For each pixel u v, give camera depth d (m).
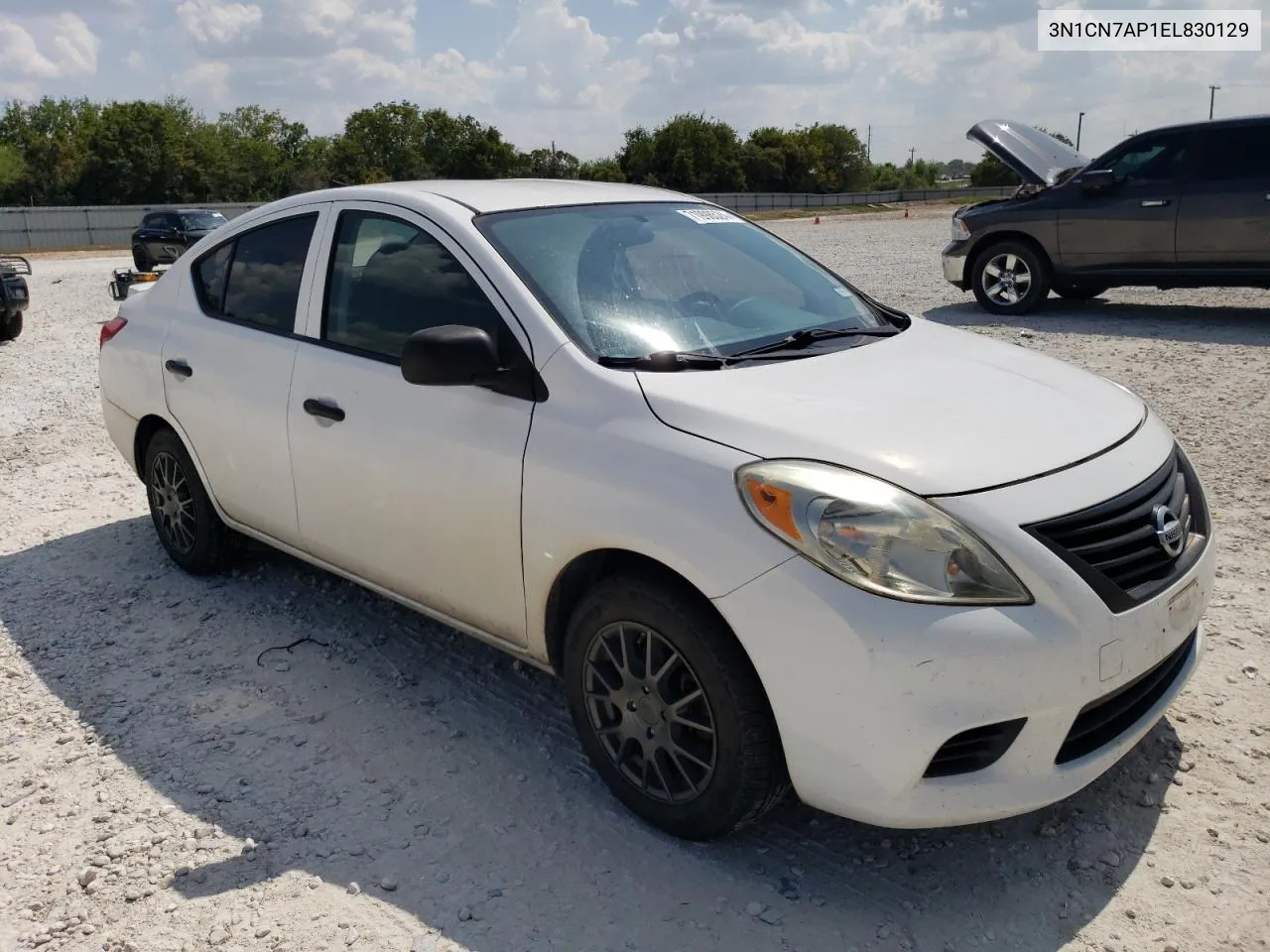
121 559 5.29
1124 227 10.61
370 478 3.66
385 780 3.33
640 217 3.94
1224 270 10.24
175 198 73.56
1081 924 2.63
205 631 4.44
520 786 3.28
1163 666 2.93
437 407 3.42
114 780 3.39
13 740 3.66
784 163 87.88
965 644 2.47
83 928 2.74
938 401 3.01
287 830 3.10
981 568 2.53
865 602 2.51
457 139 83.44
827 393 3.02
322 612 4.58
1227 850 2.87
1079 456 2.82
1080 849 2.90
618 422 2.97
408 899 2.80
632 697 2.98
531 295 3.30
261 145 84.56
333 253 4.02
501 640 3.45
